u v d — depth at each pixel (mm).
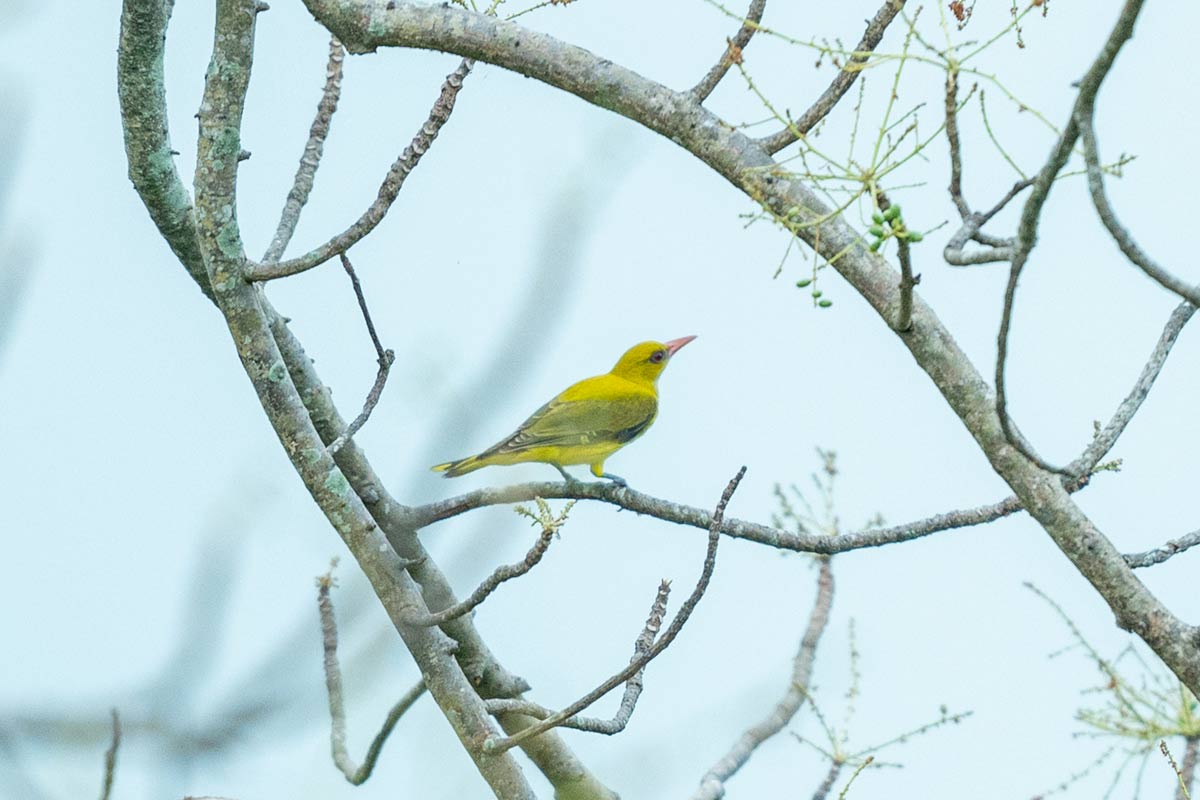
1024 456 9195
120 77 11258
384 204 10242
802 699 12914
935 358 9555
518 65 10281
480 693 12852
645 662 9727
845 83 9797
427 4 10500
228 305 10547
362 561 10734
